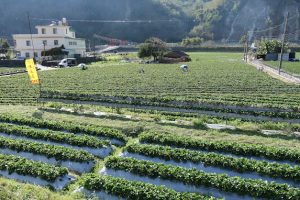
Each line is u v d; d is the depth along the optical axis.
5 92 38.59
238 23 192.62
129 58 102.62
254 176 13.75
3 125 19.97
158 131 20.77
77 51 106.88
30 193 11.58
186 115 24.84
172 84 44.50
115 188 12.07
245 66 74.50
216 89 40.25
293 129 21.19
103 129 19.80
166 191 11.62
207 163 14.63
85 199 12.02
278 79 50.09
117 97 26.44
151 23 184.62
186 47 146.88
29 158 16.00
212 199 11.05
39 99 28.84
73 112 26.17
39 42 96.81
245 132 20.61
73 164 15.26
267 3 187.88
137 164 14.09
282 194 11.59
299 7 177.25
